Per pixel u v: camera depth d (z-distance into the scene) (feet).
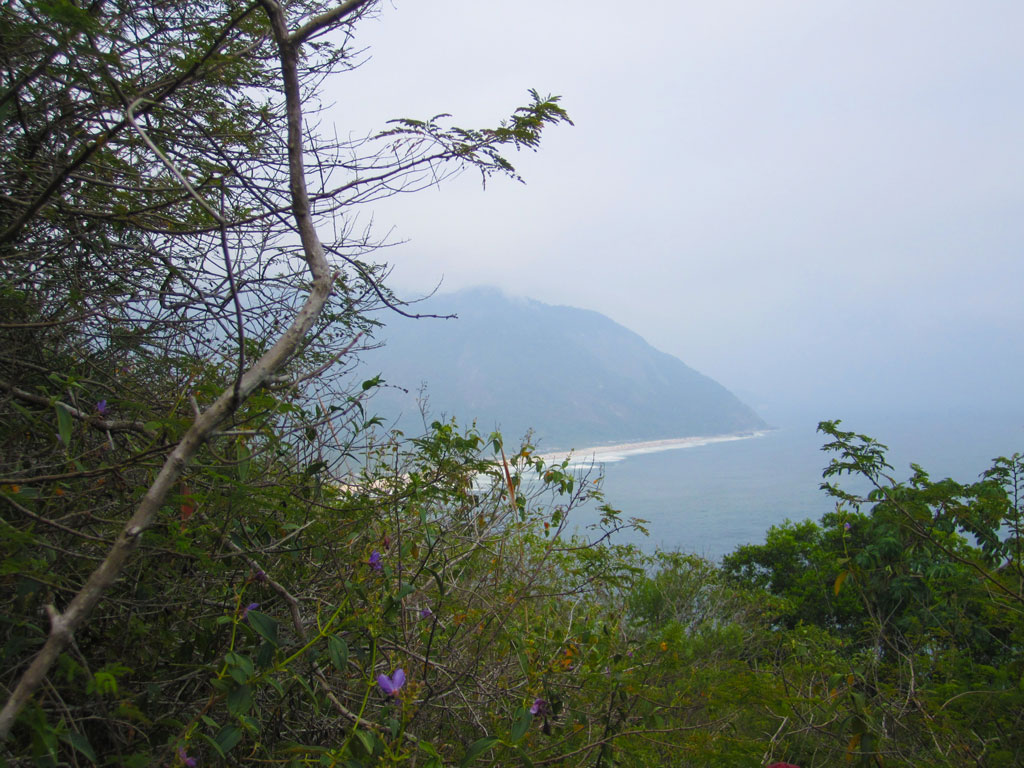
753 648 20.30
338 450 8.59
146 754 5.20
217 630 6.63
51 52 6.10
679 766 9.28
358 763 5.57
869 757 8.49
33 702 3.84
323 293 5.12
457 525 10.38
